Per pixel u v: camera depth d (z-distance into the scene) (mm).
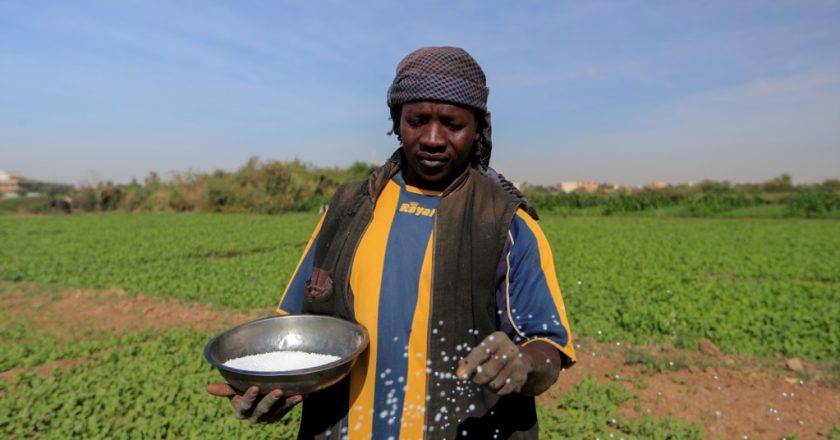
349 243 1974
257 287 12953
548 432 5523
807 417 6074
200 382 6906
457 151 1831
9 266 16141
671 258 18156
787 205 44656
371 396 1830
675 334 8922
